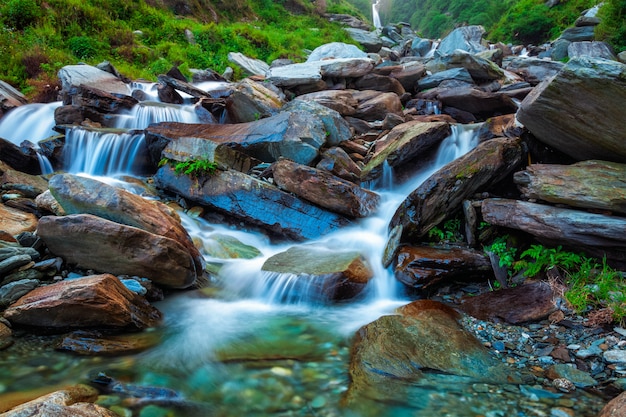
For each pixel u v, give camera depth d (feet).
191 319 15.49
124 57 55.26
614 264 15.75
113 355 12.55
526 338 13.71
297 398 10.82
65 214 18.88
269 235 23.58
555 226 16.30
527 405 10.28
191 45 65.92
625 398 9.20
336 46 65.72
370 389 11.07
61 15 54.34
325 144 29.50
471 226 19.77
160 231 17.01
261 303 17.52
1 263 14.62
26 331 13.46
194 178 24.73
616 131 16.29
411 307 15.83
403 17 245.45
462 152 27.40
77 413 8.55
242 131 28.60
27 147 28.84
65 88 37.29
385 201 24.68
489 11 142.82
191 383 11.41
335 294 17.13
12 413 8.13
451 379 11.49
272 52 76.74
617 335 12.96
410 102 44.27
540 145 21.50
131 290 15.25
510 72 53.93
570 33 74.13
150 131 29.25
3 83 39.65
